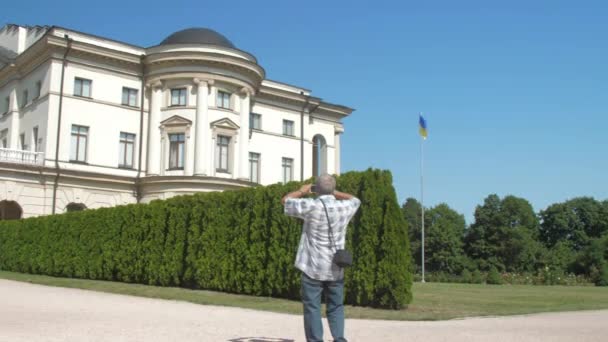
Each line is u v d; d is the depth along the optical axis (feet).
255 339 26.68
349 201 21.26
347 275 48.57
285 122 157.38
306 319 20.39
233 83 128.16
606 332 30.73
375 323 34.86
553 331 30.86
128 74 128.67
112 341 25.68
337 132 171.83
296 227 54.24
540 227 279.08
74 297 52.44
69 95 120.16
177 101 126.72
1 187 109.91
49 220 92.63
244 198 61.36
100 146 123.44
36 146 123.03
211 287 63.16
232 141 128.67
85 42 124.57
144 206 75.31
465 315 39.91
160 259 70.54
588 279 134.31
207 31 135.03
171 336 27.48
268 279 55.93
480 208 261.44
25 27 141.69
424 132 142.72
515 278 132.77
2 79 139.85
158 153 126.21
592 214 267.59
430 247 258.78
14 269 99.09
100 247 80.79
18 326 30.78
